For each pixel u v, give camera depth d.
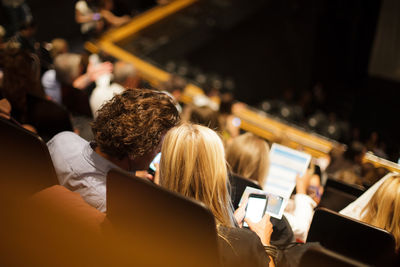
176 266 1.32
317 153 5.70
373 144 8.77
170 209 1.25
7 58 2.69
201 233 1.24
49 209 1.43
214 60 11.75
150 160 1.73
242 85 12.72
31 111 2.77
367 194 2.10
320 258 1.23
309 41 12.95
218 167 1.46
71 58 3.88
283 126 6.31
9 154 1.52
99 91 3.88
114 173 1.30
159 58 9.16
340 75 13.47
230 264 1.41
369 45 12.72
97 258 1.41
